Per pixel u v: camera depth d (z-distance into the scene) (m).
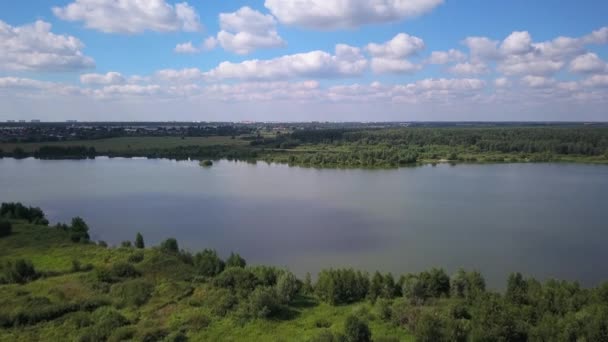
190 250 73.62
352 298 48.78
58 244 69.44
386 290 48.41
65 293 48.53
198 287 50.34
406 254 71.19
